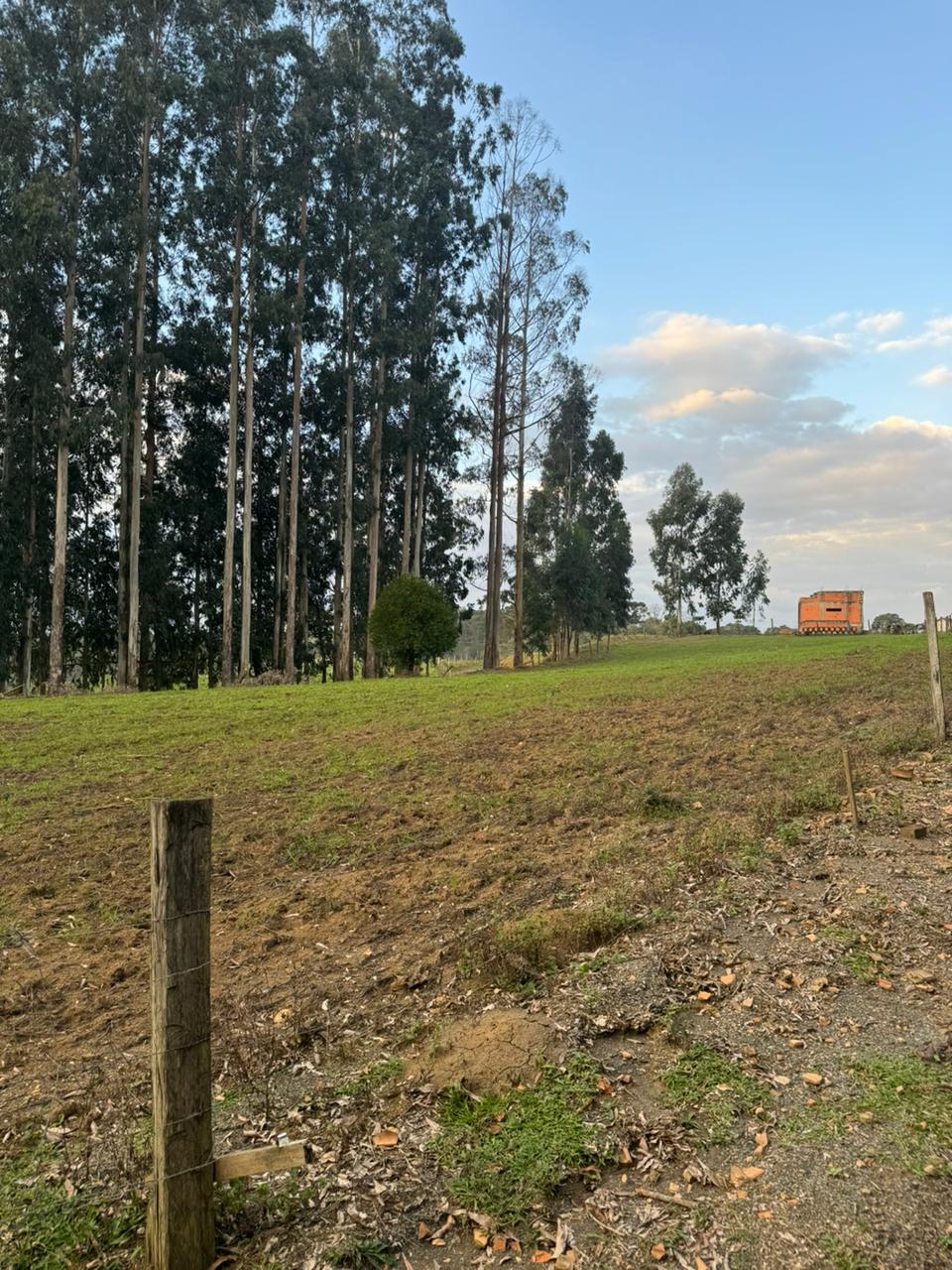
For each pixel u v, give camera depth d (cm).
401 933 629
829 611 5506
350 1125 368
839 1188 318
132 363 3108
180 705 2056
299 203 3569
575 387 5100
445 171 4006
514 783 1105
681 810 892
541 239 4038
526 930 552
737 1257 291
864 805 802
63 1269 297
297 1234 308
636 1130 356
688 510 7275
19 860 885
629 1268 289
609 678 2317
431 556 4931
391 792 1107
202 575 4394
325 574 4838
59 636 3003
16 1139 382
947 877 613
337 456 4428
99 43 3112
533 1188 324
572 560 4881
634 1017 443
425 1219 315
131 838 952
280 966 583
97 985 581
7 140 2927
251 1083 411
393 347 3772
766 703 1627
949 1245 289
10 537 3400
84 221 3088
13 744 1555
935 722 1081
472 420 4116
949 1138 340
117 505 4000
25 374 3031
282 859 848
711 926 554
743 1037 427
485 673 3278
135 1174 341
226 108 3309
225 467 4244
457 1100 381
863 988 471
